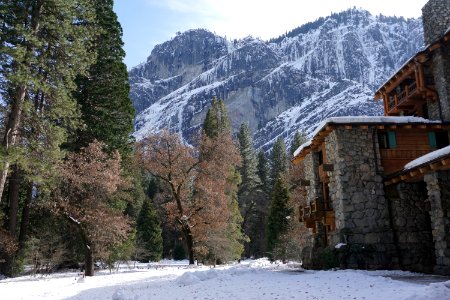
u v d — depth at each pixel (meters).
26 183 25.09
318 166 24.33
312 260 21.45
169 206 34.19
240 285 14.38
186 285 15.98
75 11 19.50
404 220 19.42
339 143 20.41
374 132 20.61
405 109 27.27
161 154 33.12
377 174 20.16
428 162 16.42
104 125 29.66
